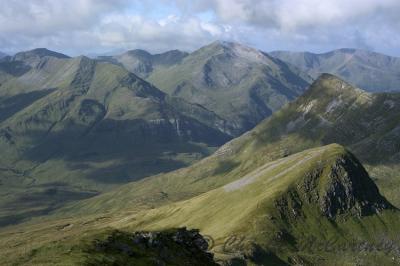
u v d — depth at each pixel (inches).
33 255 3218.5
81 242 3476.9
